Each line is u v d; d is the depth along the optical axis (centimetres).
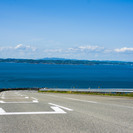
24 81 14112
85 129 571
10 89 9194
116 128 586
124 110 959
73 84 11919
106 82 13188
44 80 14700
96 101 1457
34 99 1702
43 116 783
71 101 1454
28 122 668
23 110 941
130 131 552
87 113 859
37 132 536
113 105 1171
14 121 684
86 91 3812
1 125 623
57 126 609
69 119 722
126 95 2427
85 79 15550
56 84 12019
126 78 16962
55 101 1454
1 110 940
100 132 539
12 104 1205
